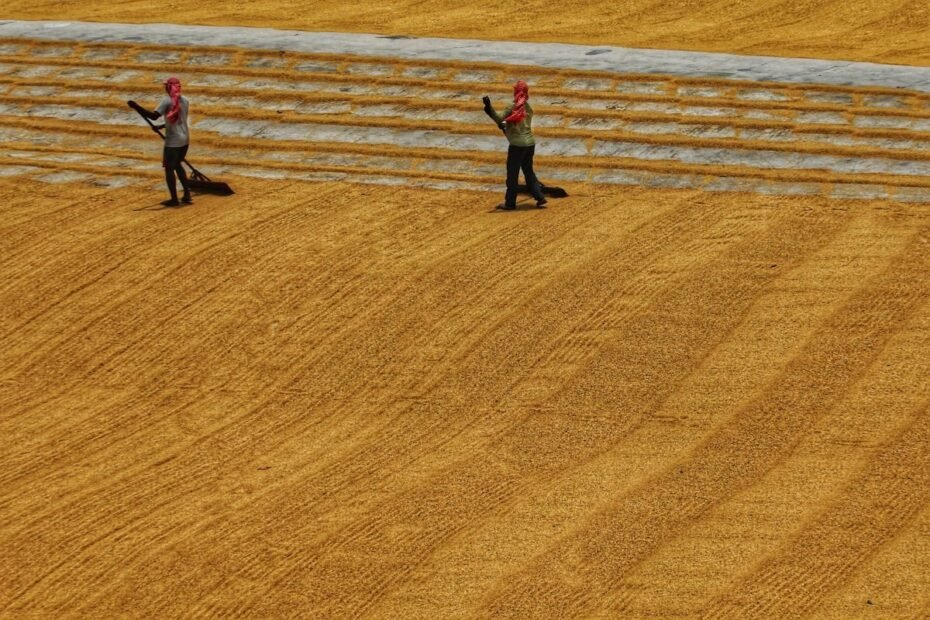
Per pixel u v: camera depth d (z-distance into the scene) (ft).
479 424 88.84
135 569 75.00
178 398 93.61
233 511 80.12
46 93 153.17
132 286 108.27
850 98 140.46
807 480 80.59
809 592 70.54
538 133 136.56
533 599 71.10
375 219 119.55
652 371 93.71
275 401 92.79
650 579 72.23
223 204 123.95
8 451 87.66
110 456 86.79
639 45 161.38
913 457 82.33
